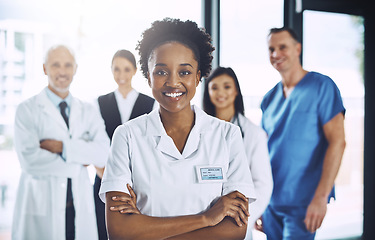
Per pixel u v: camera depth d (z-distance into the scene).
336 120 2.36
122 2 2.13
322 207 2.37
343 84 2.66
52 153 1.96
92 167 2.04
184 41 1.02
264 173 2.18
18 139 1.94
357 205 2.74
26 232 1.92
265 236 2.31
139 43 1.09
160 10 2.21
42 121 1.96
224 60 2.37
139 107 2.13
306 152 2.36
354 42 2.67
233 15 2.38
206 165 1.05
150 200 1.02
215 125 1.11
